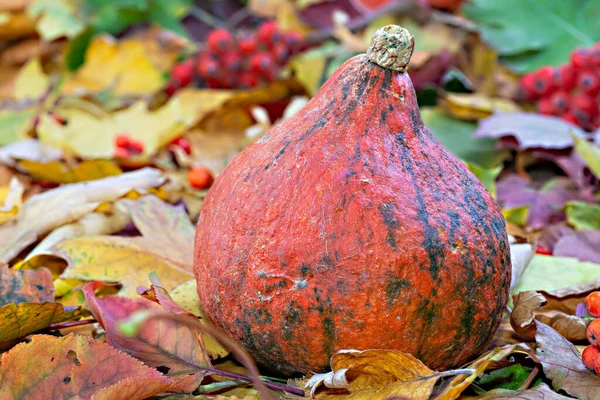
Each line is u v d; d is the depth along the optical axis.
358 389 0.72
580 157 1.06
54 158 1.11
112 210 0.94
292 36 1.27
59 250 0.85
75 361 0.72
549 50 1.30
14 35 1.61
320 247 0.71
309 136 0.73
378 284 0.71
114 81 1.38
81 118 1.23
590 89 1.12
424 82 1.29
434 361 0.73
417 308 0.71
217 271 0.74
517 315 0.78
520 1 1.33
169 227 0.89
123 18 1.56
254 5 1.57
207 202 0.77
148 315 0.63
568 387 0.73
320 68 1.26
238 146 1.15
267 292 0.72
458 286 0.72
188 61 1.29
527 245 0.87
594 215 0.99
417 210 0.72
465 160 1.11
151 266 0.85
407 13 1.37
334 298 0.71
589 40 1.30
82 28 1.46
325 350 0.72
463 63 1.33
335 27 1.40
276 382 0.76
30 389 0.71
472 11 1.35
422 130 0.74
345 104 0.73
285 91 1.25
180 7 1.59
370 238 0.71
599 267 0.86
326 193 0.71
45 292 0.81
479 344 0.74
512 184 1.06
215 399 0.73
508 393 0.72
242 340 0.74
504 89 1.28
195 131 1.14
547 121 1.10
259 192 0.73
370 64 0.74
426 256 0.71
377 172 0.72
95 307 0.76
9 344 0.78
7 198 0.97
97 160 1.01
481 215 0.73
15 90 1.40
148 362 0.75
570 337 0.79
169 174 1.07
